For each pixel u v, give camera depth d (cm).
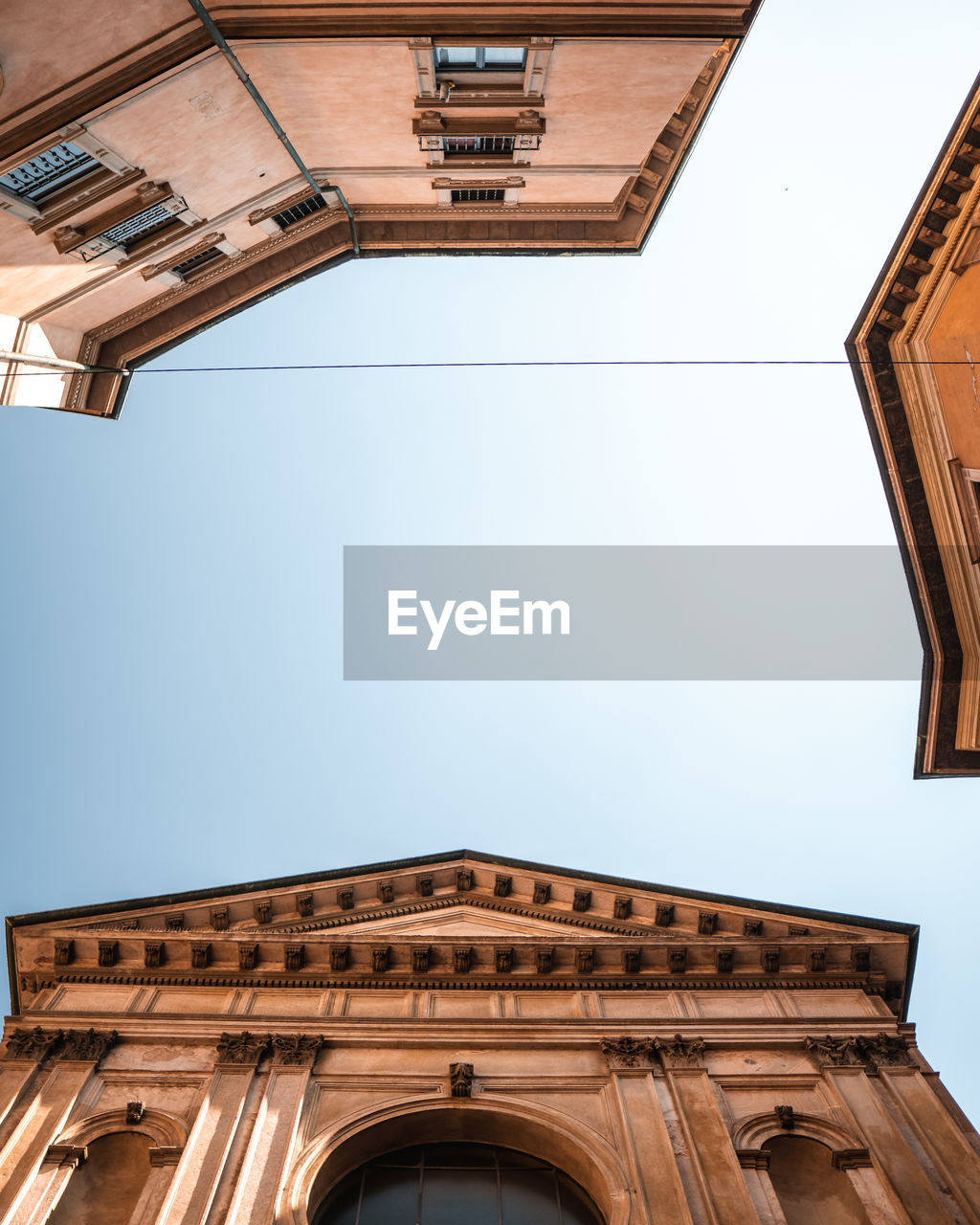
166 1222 1980
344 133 2322
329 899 2997
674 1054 2459
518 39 2022
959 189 2345
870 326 2489
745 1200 2053
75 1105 2292
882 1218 2061
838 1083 2389
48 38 1755
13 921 2750
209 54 1969
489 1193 2230
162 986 2698
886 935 2811
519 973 2730
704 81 2500
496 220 2694
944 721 2525
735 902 2908
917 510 2533
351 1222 2166
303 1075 2381
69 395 2577
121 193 2191
